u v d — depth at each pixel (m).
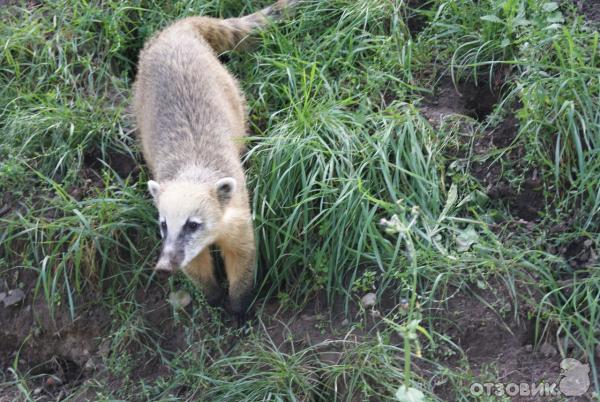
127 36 1.94
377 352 1.48
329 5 1.88
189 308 1.64
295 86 1.77
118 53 1.92
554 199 1.60
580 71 1.64
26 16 1.93
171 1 1.97
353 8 1.85
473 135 1.68
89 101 1.83
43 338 1.68
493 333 1.50
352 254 1.58
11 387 1.66
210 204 1.52
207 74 1.73
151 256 1.67
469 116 1.74
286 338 1.56
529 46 1.69
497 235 1.58
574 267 1.54
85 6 1.92
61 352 1.68
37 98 1.83
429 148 1.64
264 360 1.52
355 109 1.75
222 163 1.60
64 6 1.93
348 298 1.56
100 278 1.66
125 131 1.80
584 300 1.49
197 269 1.58
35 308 1.68
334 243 1.59
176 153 1.62
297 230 1.61
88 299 1.67
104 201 1.65
